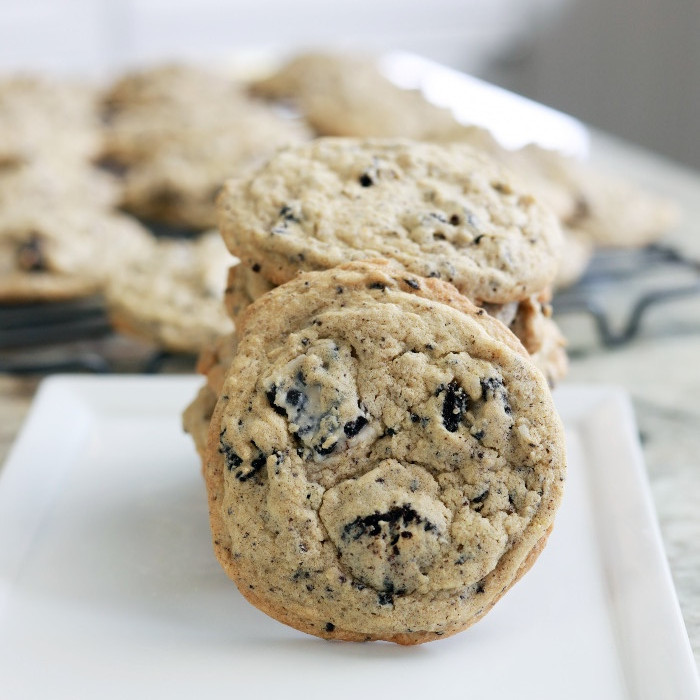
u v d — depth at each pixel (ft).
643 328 1.78
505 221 1.13
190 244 1.84
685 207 2.27
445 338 1.04
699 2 3.69
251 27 4.11
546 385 1.04
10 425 1.51
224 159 2.20
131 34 3.99
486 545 1.01
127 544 1.18
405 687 1.01
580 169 2.07
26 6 3.80
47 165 2.14
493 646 1.05
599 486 1.25
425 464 1.03
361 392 1.03
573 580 1.12
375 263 1.07
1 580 1.13
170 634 1.07
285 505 1.02
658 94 3.96
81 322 1.77
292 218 1.11
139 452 1.32
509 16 4.25
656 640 1.04
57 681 1.03
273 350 1.05
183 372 1.67
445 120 2.41
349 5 4.15
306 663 1.04
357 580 1.02
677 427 1.50
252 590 1.03
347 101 2.53
